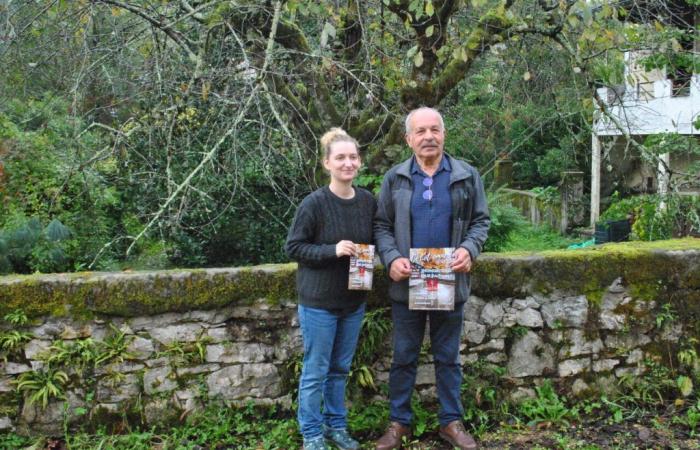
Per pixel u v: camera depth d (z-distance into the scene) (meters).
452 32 5.51
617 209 9.96
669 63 5.48
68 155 5.43
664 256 3.51
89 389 3.18
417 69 5.03
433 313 3.00
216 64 4.94
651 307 3.51
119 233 6.79
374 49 4.71
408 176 2.95
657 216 6.27
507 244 6.61
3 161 6.41
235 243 7.60
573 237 12.32
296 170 5.39
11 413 3.13
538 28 4.99
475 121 6.96
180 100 4.44
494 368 3.39
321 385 2.94
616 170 13.60
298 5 4.06
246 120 4.41
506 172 14.30
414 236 2.92
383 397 3.37
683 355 3.51
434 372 3.31
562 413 3.30
